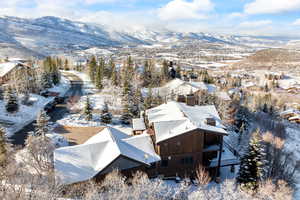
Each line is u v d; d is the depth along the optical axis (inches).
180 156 1088.2
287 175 1384.1
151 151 1082.1
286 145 1991.9
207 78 3567.9
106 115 1807.3
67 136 1566.2
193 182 1086.4
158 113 1315.2
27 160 961.5
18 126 1646.2
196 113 1275.8
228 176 1207.6
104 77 3056.1
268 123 2491.4
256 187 1050.7
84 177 870.4
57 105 2197.3
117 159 930.7
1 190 561.0
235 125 2054.6
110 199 694.5
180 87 2522.1
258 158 1050.1
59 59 4623.5
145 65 3309.5
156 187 867.4
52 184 689.6
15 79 2278.5
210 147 1165.1
